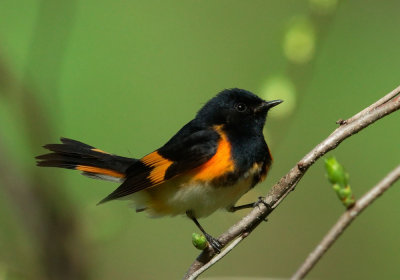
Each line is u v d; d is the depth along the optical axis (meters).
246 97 7.25
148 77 12.52
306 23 6.80
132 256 11.84
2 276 7.00
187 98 12.29
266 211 5.20
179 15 13.38
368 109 4.81
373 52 12.22
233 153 7.02
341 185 3.87
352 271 11.55
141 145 11.82
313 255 3.77
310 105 12.04
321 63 12.20
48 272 8.23
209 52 12.86
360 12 12.24
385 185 3.75
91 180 11.37
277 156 11.80
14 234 8.63
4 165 8.28
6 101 8.37
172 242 12.00
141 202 7.41
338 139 4.84
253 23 12.98
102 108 12.09
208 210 7.23
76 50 12.57
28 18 12.26
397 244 11.54
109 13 13.22
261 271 11.73
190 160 6.95
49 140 8.52
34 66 8.44
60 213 8.32
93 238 8.34
